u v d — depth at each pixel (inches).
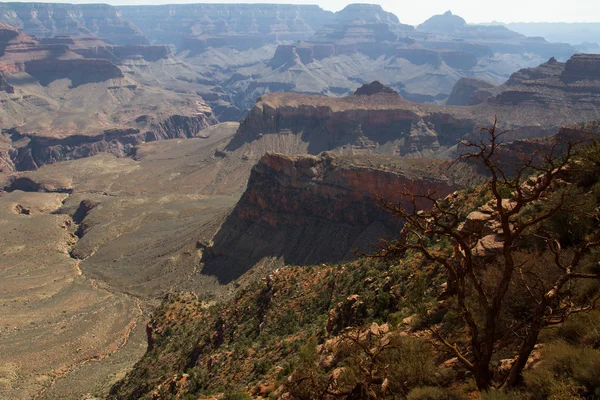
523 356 560.4
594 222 828.0
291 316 1739.7
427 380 651.5
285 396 804.0
